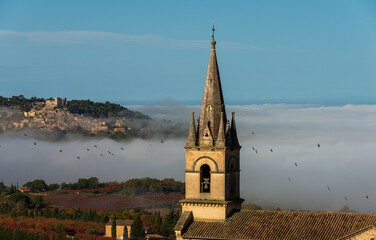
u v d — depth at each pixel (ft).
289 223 367.86
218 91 397.19
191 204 389.60
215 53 402.93
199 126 395.96
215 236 369.91
